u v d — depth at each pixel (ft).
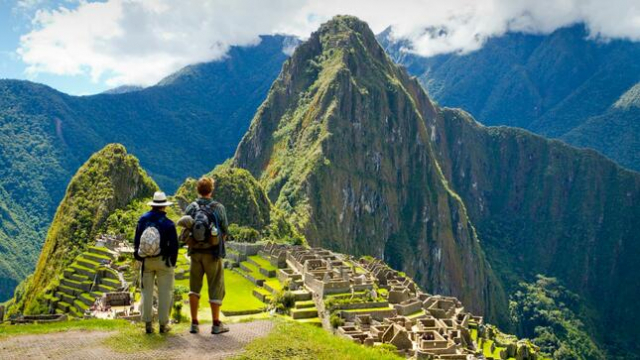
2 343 75.31
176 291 271.28
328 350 80.89
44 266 495.00
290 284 317.22
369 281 340.18
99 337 77.82
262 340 79.05
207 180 78.48
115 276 343.87
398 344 244.63
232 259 409.90
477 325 375.45
